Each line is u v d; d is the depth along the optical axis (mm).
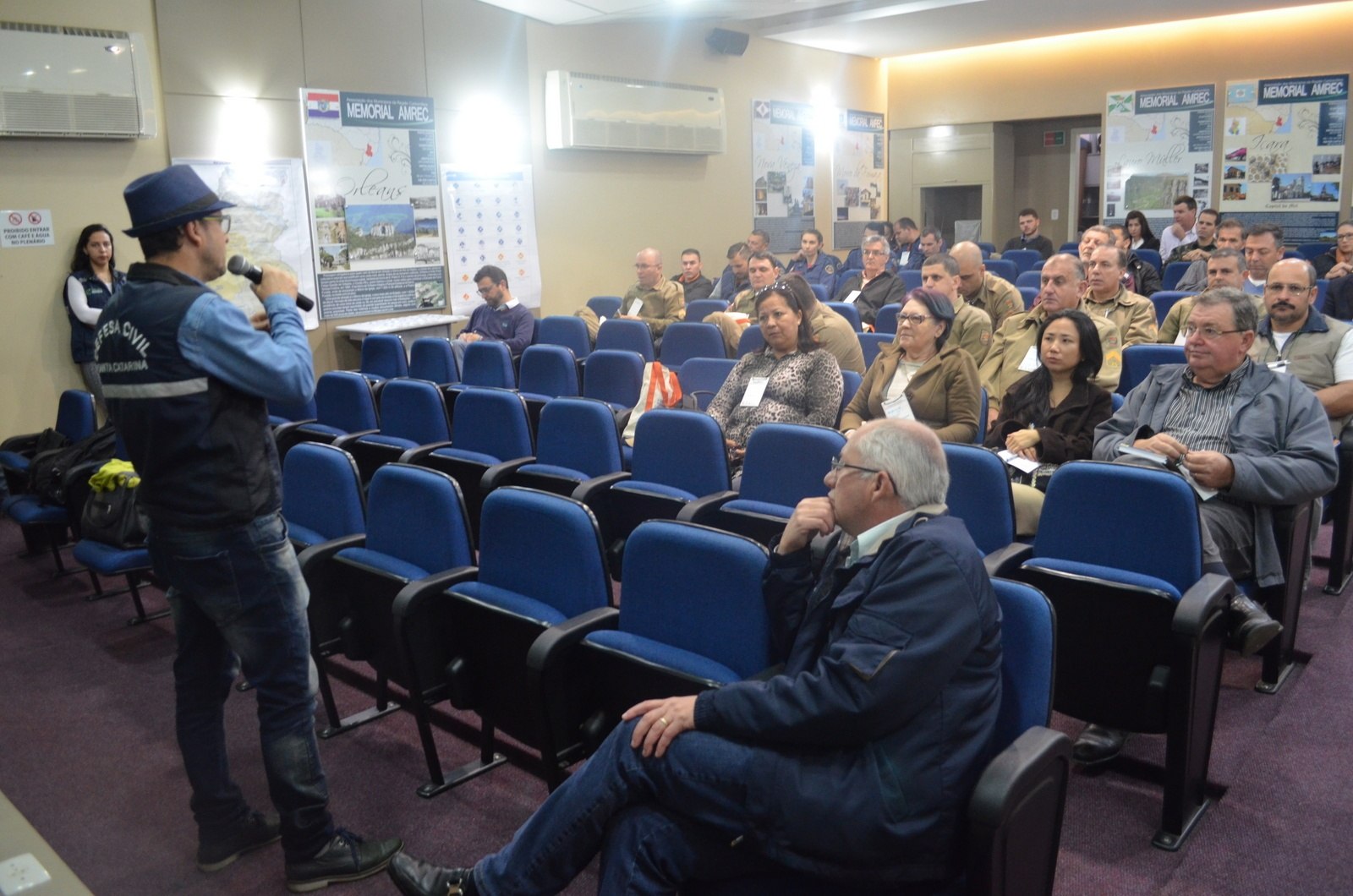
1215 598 2098
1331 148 9492
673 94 9109
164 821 2400
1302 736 2566
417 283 7523
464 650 2348
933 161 11820
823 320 4387
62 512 3957
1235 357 2855
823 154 11164
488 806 2400
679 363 5434
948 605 1545
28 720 2938
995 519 2666
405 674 2354
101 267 5770
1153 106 10273
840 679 1524
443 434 4293
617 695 2016
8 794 2531
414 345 5723
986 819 1418
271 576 1957
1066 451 3174
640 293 7293
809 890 1562
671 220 9469
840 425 3783
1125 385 3906
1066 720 2715
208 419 1855
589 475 3633
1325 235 9633
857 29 9844
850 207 11641
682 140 9227
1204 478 2625
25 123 5480
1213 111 9969
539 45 8141
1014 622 1720
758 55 10172
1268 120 9742
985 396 3625
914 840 1494
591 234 8758
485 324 6812
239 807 2223
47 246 5699
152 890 2121
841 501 1778
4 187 5520
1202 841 2160
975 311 4453
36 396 5734
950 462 2736
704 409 4516
